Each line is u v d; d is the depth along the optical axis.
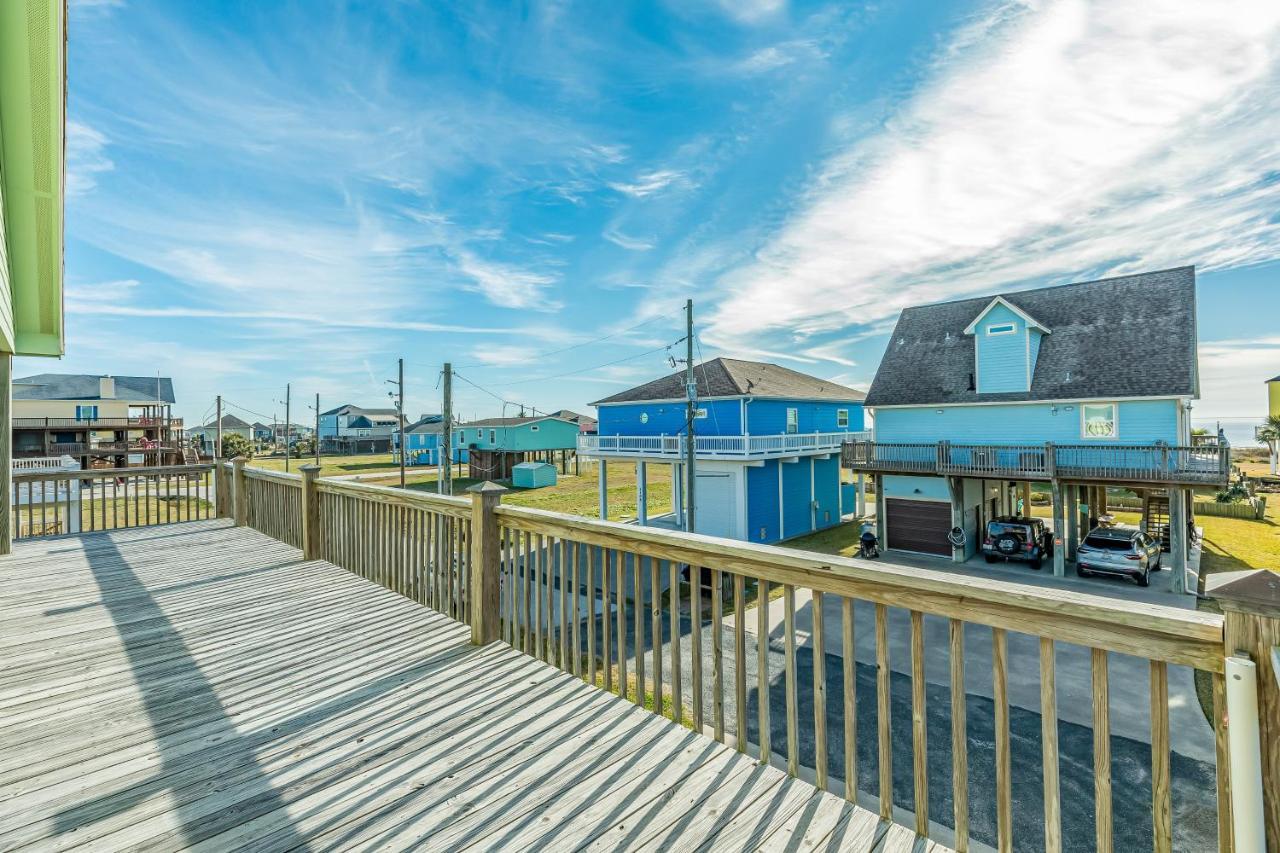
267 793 2.06
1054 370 13.49
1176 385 11.73
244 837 1.83
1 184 4.65
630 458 18.52
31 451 31.97
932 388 15.08
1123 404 12.41
